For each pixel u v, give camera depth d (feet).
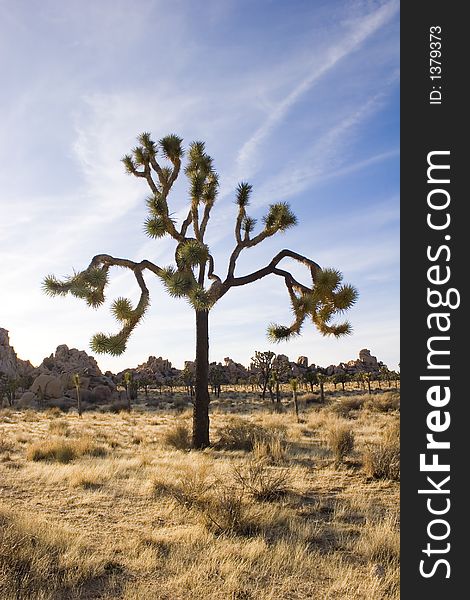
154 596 16.11
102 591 16.75
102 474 34.94
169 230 48.01
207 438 50.70
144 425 88.58
